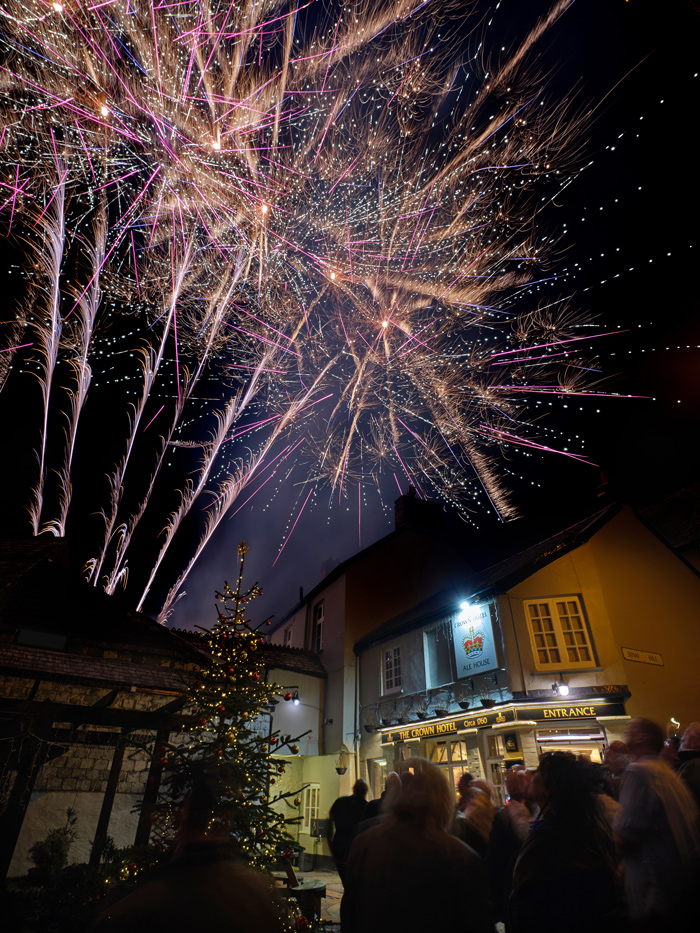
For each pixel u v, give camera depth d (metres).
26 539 13.35
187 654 12.79
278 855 6.75
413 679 14.63
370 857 2.45
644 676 10.74
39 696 10.68
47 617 11.83
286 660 18.38
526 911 2.27
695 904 2.50
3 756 9.45
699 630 12.03
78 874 7.41
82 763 10.52
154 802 7.89
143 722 8.88
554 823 2.49
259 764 7.11
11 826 7.61
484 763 11.16
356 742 16.12
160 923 1.70
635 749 3.61
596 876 2.30
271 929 1.81
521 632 11.69
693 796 2.92
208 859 1.99
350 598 18.81
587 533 12.07
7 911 7.17
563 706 10.43
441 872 2.26
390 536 20.30
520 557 15.27
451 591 16.36
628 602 11.68
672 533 13.88
